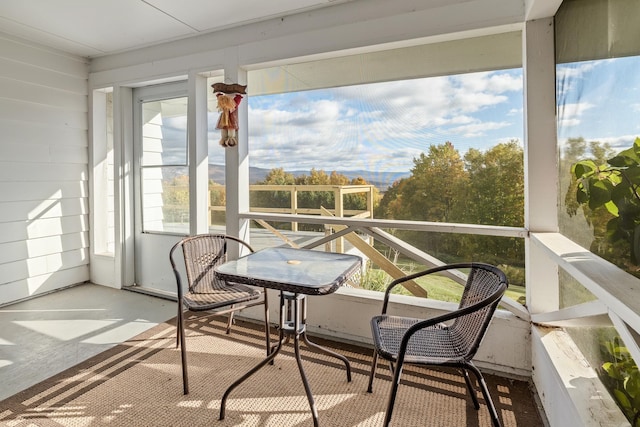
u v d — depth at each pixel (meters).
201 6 2.48
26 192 3.20
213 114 3.57
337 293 2.52
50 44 3.22
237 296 2.12
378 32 2.34
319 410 1.73
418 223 2.33
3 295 3.08
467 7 2.10
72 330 2.64
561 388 1.43
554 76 1.92
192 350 2.35
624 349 1.20
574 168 1.65
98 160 3.71
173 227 3.41
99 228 3.75
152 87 3.42
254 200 3.93
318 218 2.65
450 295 2.87
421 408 1.76
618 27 1.21
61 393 1.86
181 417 1.67
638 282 1.05
